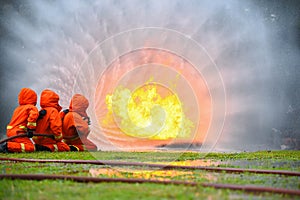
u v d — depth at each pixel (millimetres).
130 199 4848
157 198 4863
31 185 5824
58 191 5355
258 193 5438
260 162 9805
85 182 6199
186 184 5809
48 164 9000
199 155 11594
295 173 7266
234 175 7289
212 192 5301
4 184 5887
